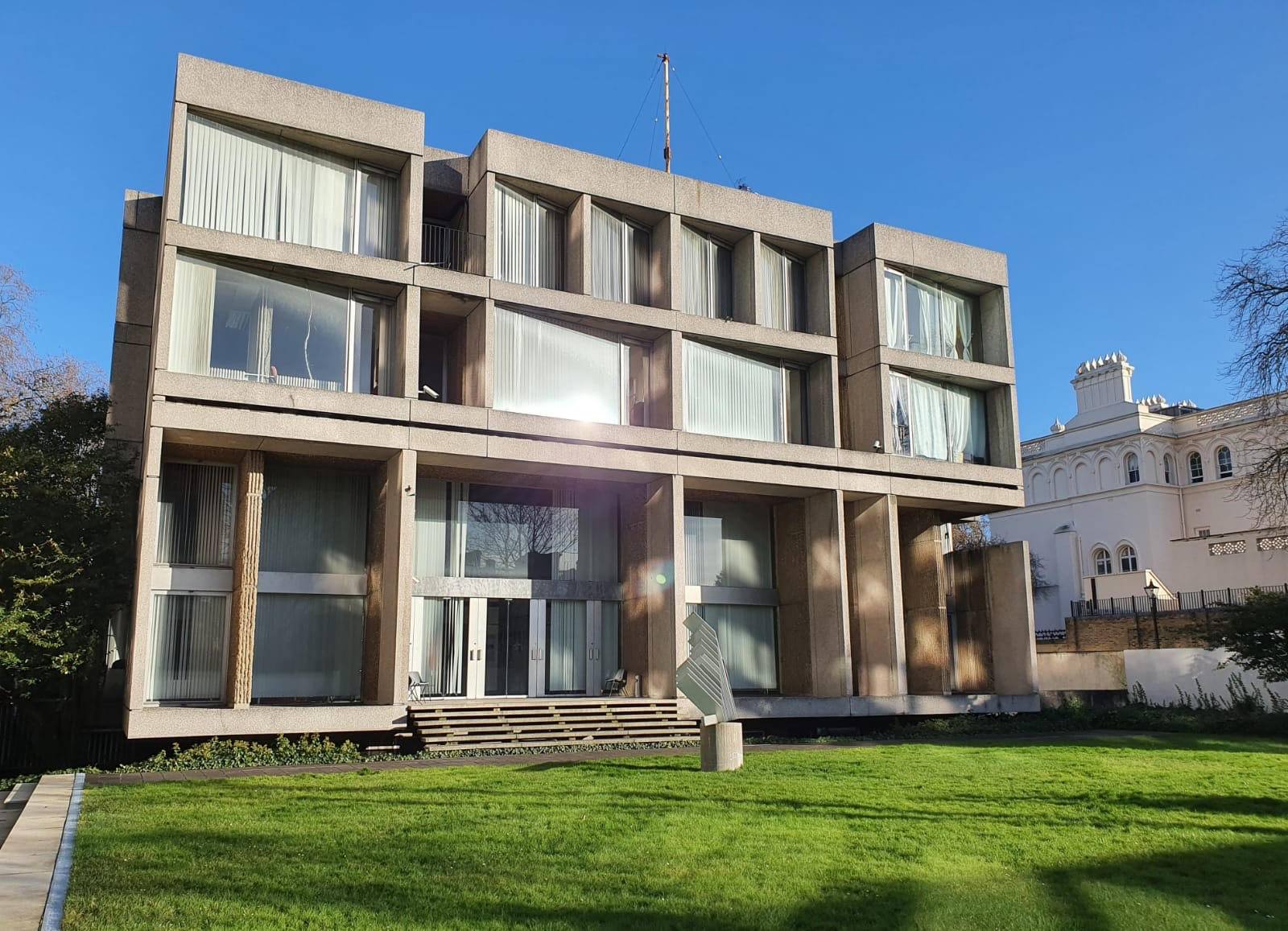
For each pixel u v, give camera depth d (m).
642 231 27.66
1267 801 12.83
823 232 29.58
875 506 28.94
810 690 27.88
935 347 31.83
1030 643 30.56
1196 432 53.28
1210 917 7.85
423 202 25.64
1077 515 56.28
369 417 21.83
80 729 21.94
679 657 24.50
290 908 7.68
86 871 8.66
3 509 20.38
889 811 11.84
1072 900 8.20
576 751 20.34
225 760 18.23
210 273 21.50
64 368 38.59
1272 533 41.81
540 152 25.27
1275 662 27.78
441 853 9.48
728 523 29.45
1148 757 18.41
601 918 7.56
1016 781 14.54
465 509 25.48
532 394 24.72
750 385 28.53
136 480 22.92
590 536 27.00
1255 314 29.20
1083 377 58.00
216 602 22.22
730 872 8.84
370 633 22.86
